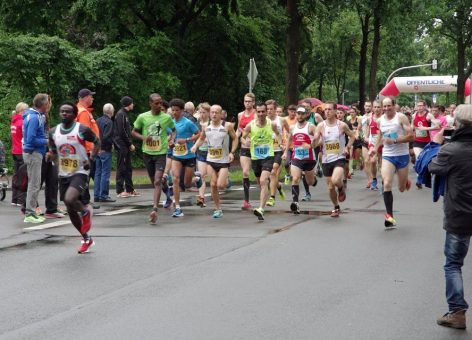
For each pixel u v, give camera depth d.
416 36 48.03
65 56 25.47
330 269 8.66
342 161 13.27
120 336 6.06
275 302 7.13
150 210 14.58
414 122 20.25
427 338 6.00
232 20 34.59
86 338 6.02
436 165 6.43
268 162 13.09
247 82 35.97
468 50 49.38
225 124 13.23
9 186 20.02
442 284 7.88
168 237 11.05
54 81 25.77
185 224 12.47
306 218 13.20
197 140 13.54
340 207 15.00
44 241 10.80
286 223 12.53
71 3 31.36
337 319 6.54
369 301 7.17
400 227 12.00
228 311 6.81
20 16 31.77
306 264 8.96
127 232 11.58
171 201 14.95
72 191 9.75
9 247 10.31
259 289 7.67
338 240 10.70
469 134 6.38
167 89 30.20
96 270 8.70
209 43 34.84
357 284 7.89
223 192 18.47
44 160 13.18
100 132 15.92
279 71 38.97
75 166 9.98
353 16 56.97
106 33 30.94
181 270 8.65
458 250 6.41
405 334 6.09
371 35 58.03
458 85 47.56
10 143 25.53
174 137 13.05
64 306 7.06
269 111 15.23
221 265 8.91
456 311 6.30
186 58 33.97
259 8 34.59
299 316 6.63
